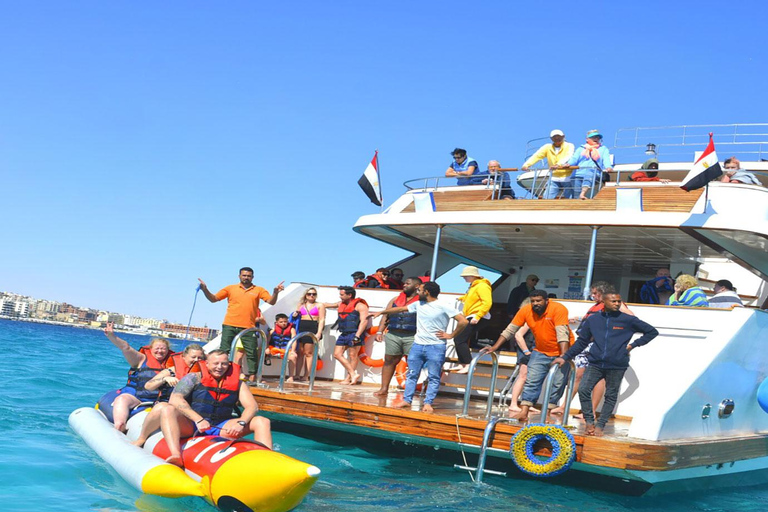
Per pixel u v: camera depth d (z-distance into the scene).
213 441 6.92
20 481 6.92
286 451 9.05
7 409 11.20
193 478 6.66
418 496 7.17
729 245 10.64
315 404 8.94
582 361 9.12
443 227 11.98
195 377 7.26
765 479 10.78
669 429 7.62
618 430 8.27
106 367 24.30
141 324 165.75
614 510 7.19
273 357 12.07
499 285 15.48
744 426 9.51
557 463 7.07
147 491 6.72
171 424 7.07
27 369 19.41
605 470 7.36
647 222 10.16
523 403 8.25
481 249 14.17
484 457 7.71
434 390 8.70
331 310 12.41
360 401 9.18
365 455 9.22
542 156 12.79
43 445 8.55
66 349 36.97
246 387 7.38
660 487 7.82
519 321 8.47
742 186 9.98
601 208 10.80
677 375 7.91
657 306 9.50
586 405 7.50
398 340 9.68
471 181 14.42
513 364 10.58
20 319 182.88
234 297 11.06
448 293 11.36
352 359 11.66
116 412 8.73
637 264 14.02
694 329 9.26
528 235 12.23
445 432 8.03
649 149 15.36
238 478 6.07
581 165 12.22
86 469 7.55
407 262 14.61
